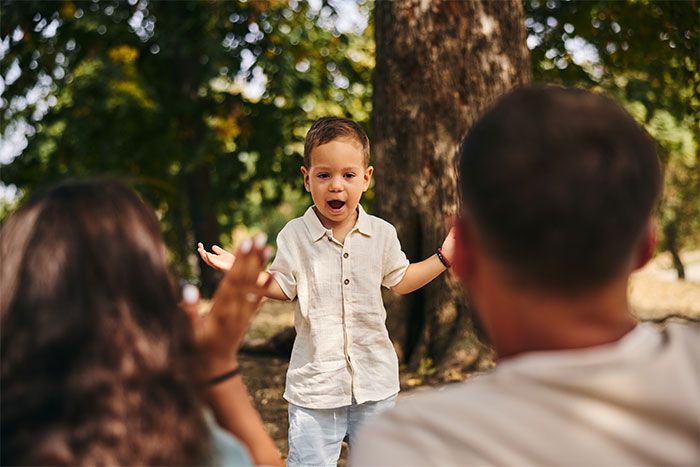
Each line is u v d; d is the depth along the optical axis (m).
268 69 12.43
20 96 12.61
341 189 2.58
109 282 0.87
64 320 0.84
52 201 0.92
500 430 0.71
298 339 2.65
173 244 15.66
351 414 2.64
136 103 11.90
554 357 0.73
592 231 0.72
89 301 0.86
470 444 0.71
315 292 2.62
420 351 5.10
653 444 0.68
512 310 0.78
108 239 0.90
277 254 2.64
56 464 0.79
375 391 2.62
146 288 0.90
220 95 12.82
